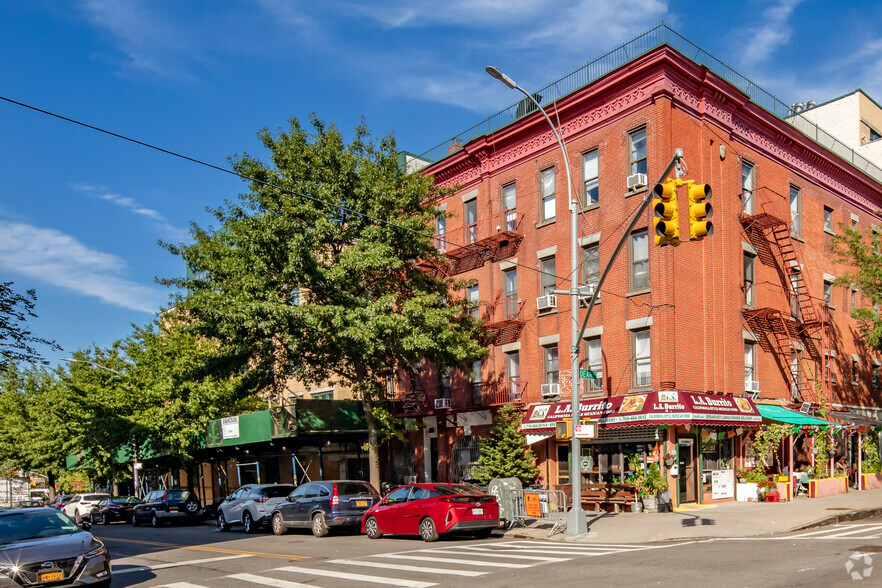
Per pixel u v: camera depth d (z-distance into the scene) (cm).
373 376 2497
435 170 3155
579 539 1711
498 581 1094
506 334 2781
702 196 1189
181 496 3105
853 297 3250
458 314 2692
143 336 3659
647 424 2153
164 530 2803
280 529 2205
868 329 2983
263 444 3266
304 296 2391
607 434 2364
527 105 2831
